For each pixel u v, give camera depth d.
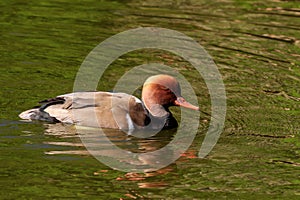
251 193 11.89
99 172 12.44
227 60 19.47
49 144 13.50
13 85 16.52
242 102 16.58
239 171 12.80
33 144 13.42
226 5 25.16
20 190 11.55
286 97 16.95
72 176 12.20
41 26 21.36
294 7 25.08
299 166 13.08
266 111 16.02
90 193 11.61
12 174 12.12
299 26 22.69
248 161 13.27
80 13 23.17
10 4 23.80
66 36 20.58
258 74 18.47
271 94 17.12
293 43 21.05
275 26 22.66
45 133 14.02
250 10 24.58
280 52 20.25
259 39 21.36
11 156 12.82
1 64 17.89
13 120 14.48
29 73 17.44
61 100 14.95
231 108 16.17
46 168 12.43
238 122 15.37
